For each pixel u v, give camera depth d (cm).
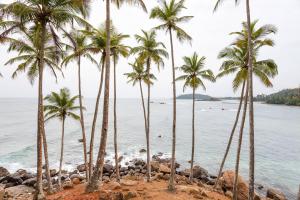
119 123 8869
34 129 7350
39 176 1556
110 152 4581
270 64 1767
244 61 1812
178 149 4866
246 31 1728
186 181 2638
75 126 8294
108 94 1504
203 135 6450
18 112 14312
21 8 1400
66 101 2556
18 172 3184
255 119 10750
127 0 1581
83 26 1628
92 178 1505
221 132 6975
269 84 1772
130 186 1973
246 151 4731
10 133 6588
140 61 2367
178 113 14050
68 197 1480
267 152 4644
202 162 3966
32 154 4353
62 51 1905
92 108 17438
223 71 1923
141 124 8631
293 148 4994
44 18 1508
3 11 1401
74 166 3678
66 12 1503
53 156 4231
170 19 1809
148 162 2391
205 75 2336
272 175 3350
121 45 1909
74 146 5047
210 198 1855
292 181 3142
